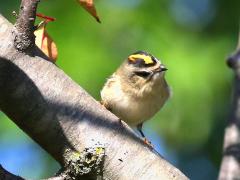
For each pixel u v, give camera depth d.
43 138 6.75
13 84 6.64
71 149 6.72
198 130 14.83
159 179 6.66
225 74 14.68
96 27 14.16
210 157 15.88
